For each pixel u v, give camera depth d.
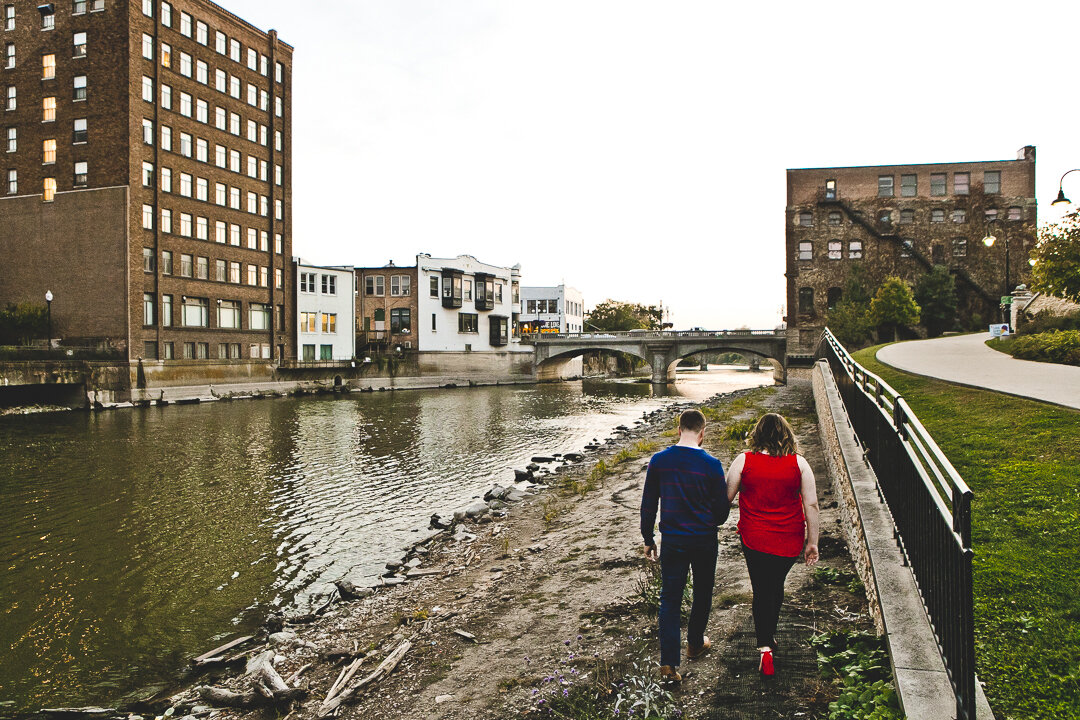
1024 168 56.78
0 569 11.42
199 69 51.59
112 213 45.31
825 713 4.39
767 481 4.84
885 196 58.53
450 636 7.36
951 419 10.12
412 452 24.50
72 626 9.16
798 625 5.76
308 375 58.62
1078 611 4.43
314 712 6.17
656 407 44.62
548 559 10.19
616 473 17.66
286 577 11.03
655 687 4.81
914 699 3.87
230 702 6.64
